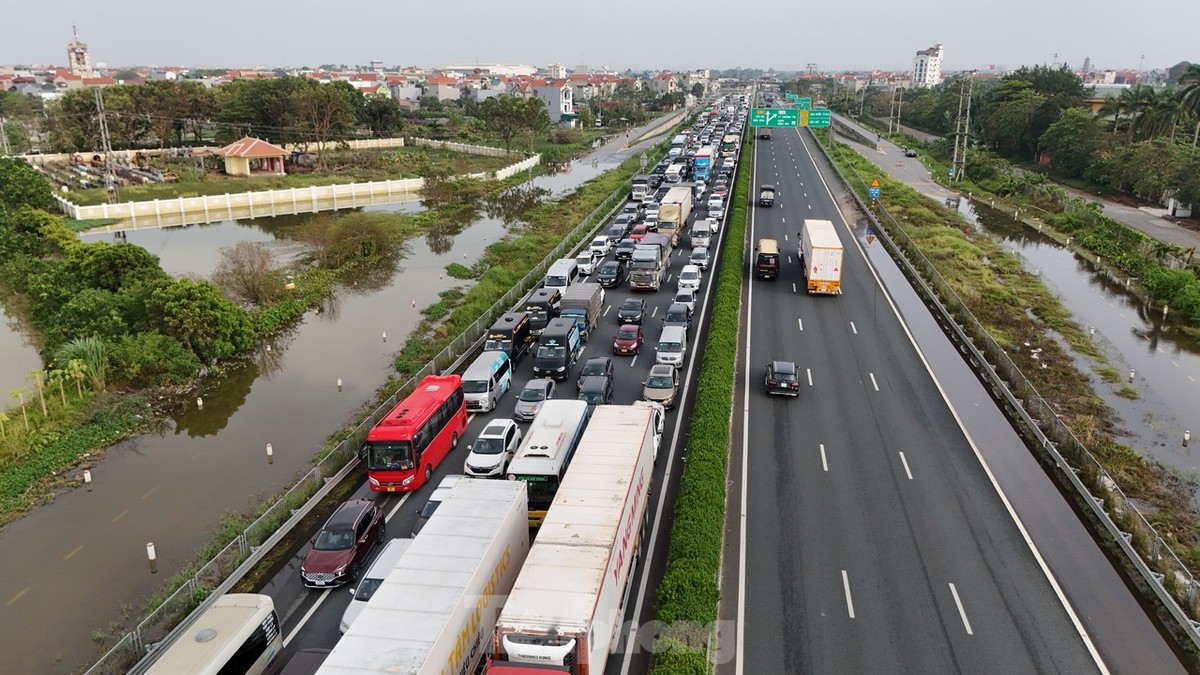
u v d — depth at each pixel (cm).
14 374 4512
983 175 11388
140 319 4666
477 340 4688
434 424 3262
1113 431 3609
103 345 4253
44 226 6956
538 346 4247
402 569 1962
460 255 7388
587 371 3903
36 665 2242
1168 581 2416
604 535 2103
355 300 5969
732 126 18325
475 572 1953
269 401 4159
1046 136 11981
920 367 4291
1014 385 3916
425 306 5762
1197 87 9812
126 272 5112
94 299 4581
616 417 2914
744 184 9606
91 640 2350
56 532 2938
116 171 11394
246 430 3809
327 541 2575
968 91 13862
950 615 2325
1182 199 8531
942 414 3691
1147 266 6153
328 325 5391
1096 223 7856
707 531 2528
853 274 6206
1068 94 14212
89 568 2709
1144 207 9181
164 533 2922
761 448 3353
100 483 3309
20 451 3497
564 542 2075
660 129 19375
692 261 6297
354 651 1666
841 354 4475
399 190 11175
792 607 2366
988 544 2675
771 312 5238
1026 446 3381
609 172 11800
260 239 8194
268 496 3164
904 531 2752
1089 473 3044
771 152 13525
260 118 12900
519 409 3653
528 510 2769
